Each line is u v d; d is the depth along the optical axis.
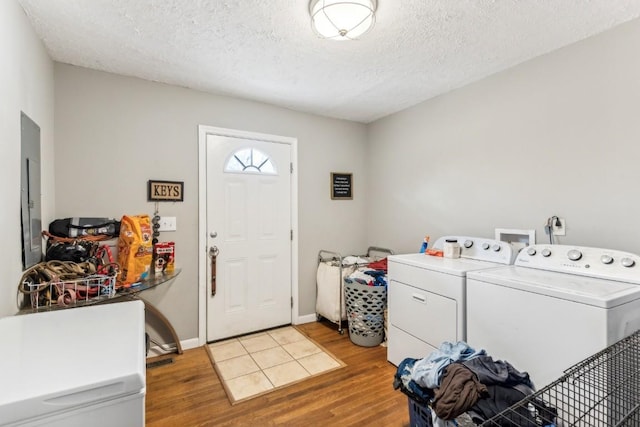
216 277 2.72
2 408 0.63
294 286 3.14
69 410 0.69
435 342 1.95
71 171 2.16
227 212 2.78
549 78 1.98
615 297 1.24
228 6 1.53
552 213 1.97
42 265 1.59
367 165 3.58
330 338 2.82
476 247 2.24
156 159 2.46
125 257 2.09
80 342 0.92
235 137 2.80
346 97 2.78
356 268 3.02
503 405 1.06
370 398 1.92
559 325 1.35
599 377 1.11
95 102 2.24
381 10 1.54
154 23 1.67
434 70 2.25
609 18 1.62
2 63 1.27
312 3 1.48
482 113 2.38
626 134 1.66
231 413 1.78
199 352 2.52
